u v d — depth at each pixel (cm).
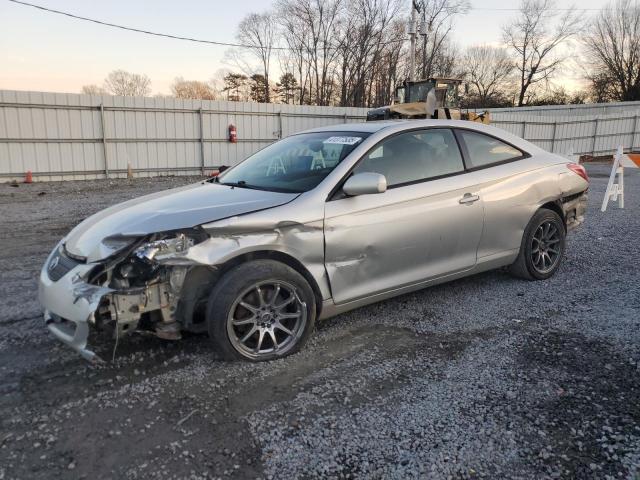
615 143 2852
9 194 1251
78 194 1254
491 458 239
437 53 4656
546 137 2630
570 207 513
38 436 258
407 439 254
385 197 374
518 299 448
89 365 332
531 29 5591
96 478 228
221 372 322
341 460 239
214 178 451
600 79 5356
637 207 964
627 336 365
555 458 238
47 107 1529
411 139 407
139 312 303
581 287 478
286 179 385
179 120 1756
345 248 355
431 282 412
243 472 231
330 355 347
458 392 296
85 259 310
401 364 332
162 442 253
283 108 1959
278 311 338
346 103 4678
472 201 421
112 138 1652
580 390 295
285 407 284
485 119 1739
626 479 222
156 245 300
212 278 329
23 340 370
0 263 591
